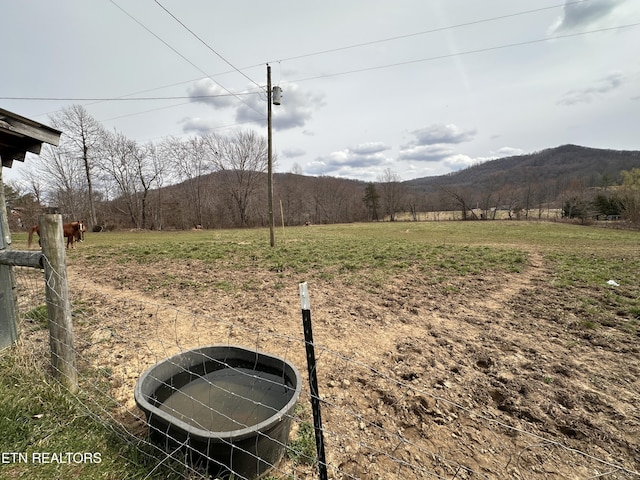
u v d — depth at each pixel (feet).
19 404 7.52
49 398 7.90
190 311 16.88
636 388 9.92
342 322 15.48
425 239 60.18
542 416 8.61
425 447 7.52
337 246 45.52
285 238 63.00
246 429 5.70
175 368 8.11
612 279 23.89
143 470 6.05
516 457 7.25
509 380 10.33
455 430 8.10
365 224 145.18
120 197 135.64
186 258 35.01
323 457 5.68
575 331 14.38
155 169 133.69
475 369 11.10
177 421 5.84
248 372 8.50
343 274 26.55
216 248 43.29
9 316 10.35
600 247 45.85
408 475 6.74
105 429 7.20
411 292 21.01
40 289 20.48
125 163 130.52
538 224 118.42
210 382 8.28
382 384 10.05
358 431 7.99
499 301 19.01
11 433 6.73
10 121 9.96
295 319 15.93
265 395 8.04
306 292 5.37
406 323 15.43
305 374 10.71
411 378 10.46
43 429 6.98
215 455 5.79
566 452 7.42
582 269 27.81
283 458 6.98
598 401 9.24
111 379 9.84
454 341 13.37
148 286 22.33
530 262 31.89
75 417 7.39
